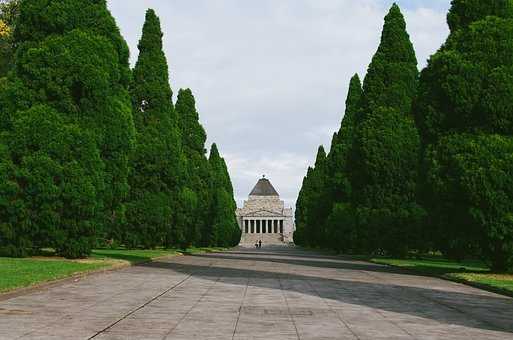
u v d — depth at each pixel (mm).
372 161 52750
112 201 36875
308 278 28094
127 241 53906
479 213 29109
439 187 31016
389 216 52188
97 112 35844
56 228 33250
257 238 197125
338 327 13195
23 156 33156
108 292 19609
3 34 46562
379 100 55312
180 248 69562
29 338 11164
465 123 32250
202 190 78562
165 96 57406
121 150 36938
